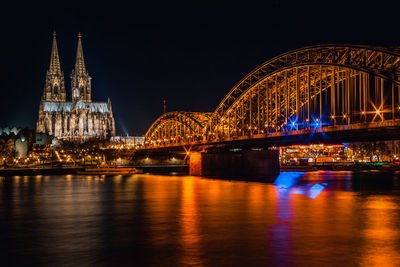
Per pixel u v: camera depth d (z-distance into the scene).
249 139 119.69
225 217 57.97
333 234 46.72
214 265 35.97
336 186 106.81
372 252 39.41
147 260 37.44
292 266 35.56
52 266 36.22
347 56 94.06
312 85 118.69
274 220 55.38
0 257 38.94
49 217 60.34
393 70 80.25
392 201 74.75
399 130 80.00
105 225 53.25
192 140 179.62
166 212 63.19
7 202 78.88
